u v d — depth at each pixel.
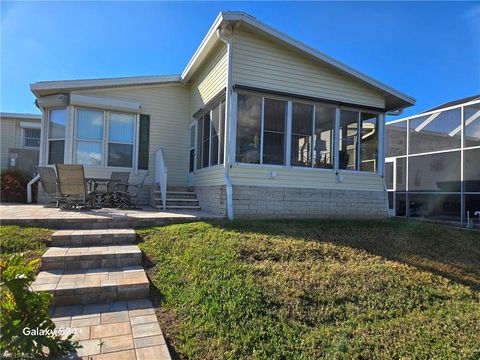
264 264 4.12
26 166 13.36
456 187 10.35
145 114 10.10
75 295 3.35
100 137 9.49
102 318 3.07
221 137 7.60
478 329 3.19
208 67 8.70
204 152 8.93
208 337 2.79
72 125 9.13
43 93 9.07
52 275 3.76
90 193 7.62
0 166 15.49
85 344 2.61
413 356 2.72
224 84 7.43
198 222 5.98
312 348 2.72
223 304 3.19
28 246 4.39
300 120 7.92
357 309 3.41
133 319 3.06
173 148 10.43
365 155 8.66
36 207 7.71
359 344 2.83
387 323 3.21
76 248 4.47
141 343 2.65
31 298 2.35
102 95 9.52
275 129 7.64
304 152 7.93
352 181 8.42
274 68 7.62
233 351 2.61
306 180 7.88
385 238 6.05
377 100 8.82
